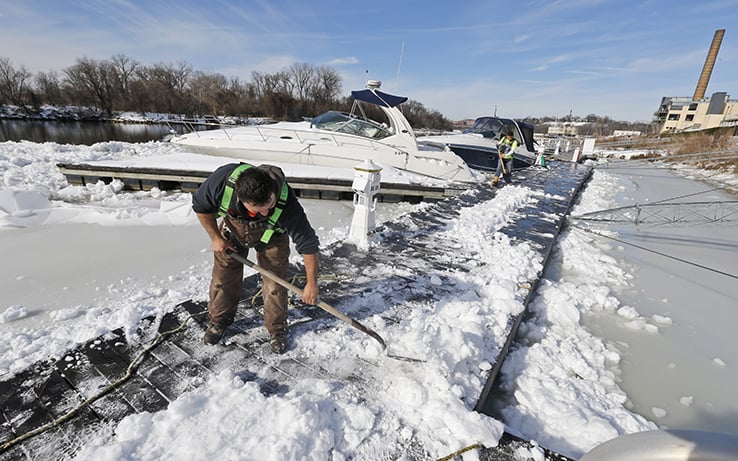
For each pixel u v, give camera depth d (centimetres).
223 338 239
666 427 232
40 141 1880
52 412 177
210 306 225
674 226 710
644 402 253
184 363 216
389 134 991
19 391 188
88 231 521
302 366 219
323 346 234
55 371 203
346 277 344
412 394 194
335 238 547
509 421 226
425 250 428
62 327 284
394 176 873
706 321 365
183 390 196
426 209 628
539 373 267
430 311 292
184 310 266
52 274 391
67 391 190
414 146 965
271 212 184
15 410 177
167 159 848
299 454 156
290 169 833
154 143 1355
